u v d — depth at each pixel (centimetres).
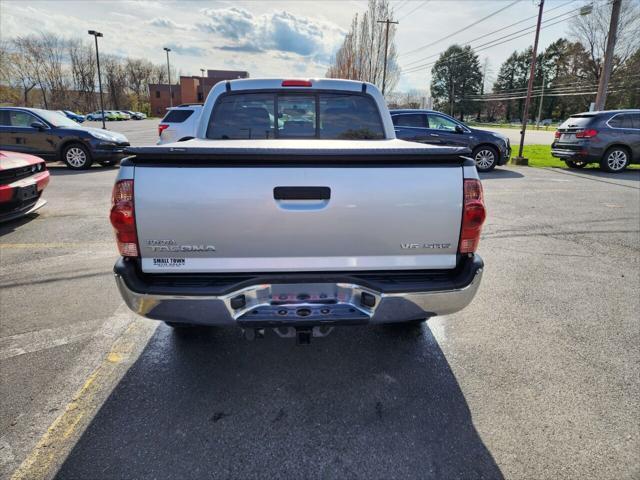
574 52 5328
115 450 199
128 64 9231
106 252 487
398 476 186
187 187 206
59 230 575
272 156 204
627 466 191
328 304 221
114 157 1145
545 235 570
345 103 379
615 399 238
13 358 276
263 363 275
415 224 219
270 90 372
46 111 1162
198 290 211
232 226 210
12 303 357
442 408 231
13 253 481
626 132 1148
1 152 600
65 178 991
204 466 190
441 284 223
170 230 209
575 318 337
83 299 366
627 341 302
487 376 261
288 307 220
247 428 215
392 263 224
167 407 230
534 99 8019
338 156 207
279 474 186
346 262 221
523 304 362
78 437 207
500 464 192
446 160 220
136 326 321
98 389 245
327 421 221
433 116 1163
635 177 1089
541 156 1703
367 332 315
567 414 226
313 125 380
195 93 8419
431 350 291
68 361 274
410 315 226
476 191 220
